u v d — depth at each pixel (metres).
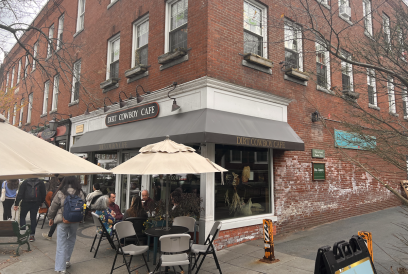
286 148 7.12
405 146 3.96
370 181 11.02
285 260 5.62
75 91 12.13
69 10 13.55
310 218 8.60
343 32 9.41
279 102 7.98
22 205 6.73
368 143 4.19
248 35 7.78
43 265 5.20
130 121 8.66
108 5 10.64
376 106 10.27
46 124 14.32
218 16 6.93
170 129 6.61
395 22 5.46
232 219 6.76
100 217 5.96
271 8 8.27
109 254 5.94
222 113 6.59
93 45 11.44
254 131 6.69
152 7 8.59
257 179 7.50
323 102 9.47
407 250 6.14
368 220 9.38
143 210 6.37
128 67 9.29
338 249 2.77
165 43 7.98
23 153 2.32
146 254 5.96
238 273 5.01
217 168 4.90
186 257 4.53
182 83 7.09
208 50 6.62
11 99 11.54
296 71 8.41
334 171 9.60
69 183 4.92
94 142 9.20
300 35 8.95
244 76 7.31
